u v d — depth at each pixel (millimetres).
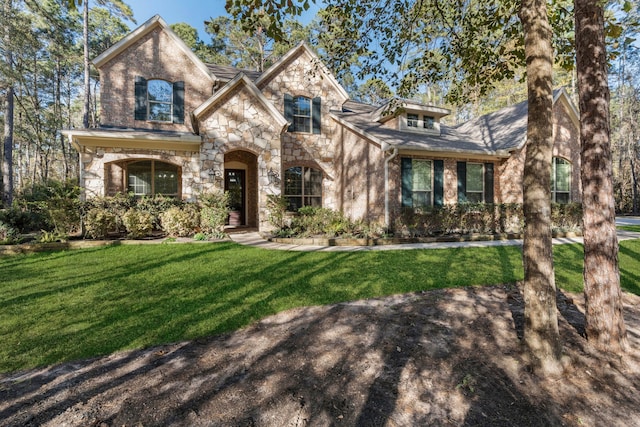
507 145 13250
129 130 11812
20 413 2398
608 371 3174
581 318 4383
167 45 13039
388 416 2479
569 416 2559
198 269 6395
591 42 3650
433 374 3037
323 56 6598
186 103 13289
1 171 15734
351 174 13742
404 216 11133
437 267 6750
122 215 9641
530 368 3158
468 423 2438
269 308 4488
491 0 5906
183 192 11445
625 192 27875
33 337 3574
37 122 24922
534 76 3312
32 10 17266
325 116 14930
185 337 3633
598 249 3611
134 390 2701
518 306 4703
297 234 10695
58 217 8727
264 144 11609
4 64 16141
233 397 2639
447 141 13703
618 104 30641
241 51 27656
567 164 14281
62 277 5824
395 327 4004
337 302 4793
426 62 6609
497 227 12453
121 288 5238
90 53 23719
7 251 7562
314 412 2492
